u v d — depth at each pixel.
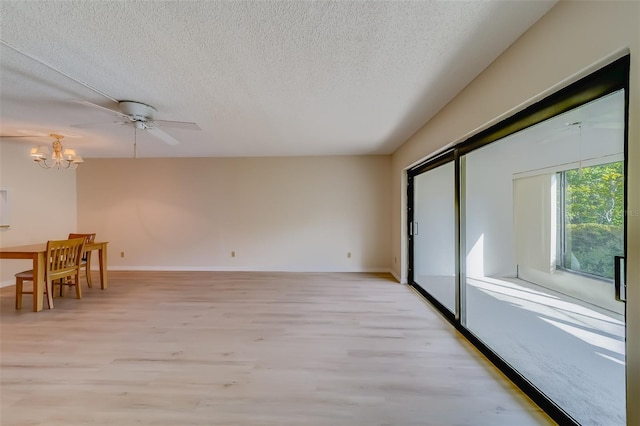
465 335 2.63
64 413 1.63
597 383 1.84
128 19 1.49
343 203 5.49
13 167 4.47
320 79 2.21
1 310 3.32
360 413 1.64
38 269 3.27
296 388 1.87
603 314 2.19
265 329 2.79
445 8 1.43
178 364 2.15
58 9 1.40
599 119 1.61
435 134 3.05
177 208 5.58
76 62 1.93
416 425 1.55
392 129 3.62
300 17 1.48
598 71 1.27
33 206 4.78
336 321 3.00
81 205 5.57
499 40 1.71
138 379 1.96
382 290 4.17
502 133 2.01
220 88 2.36
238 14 1.45
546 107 1.60
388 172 5.43
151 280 4.77
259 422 1.58
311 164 5.50
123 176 5.56
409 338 2.60
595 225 2.31
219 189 5.57
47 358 2.23
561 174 2.85
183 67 2.01
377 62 1.96
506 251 3.71
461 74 2.14
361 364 2.16
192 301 3.66
